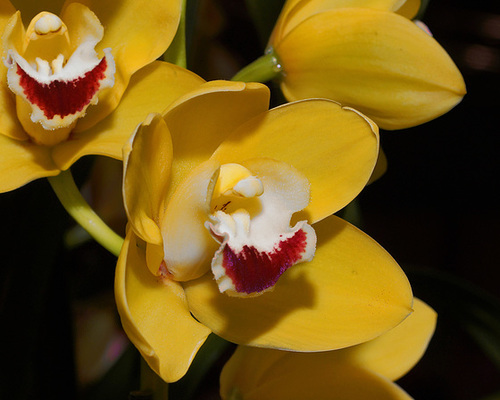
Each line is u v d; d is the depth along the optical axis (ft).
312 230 1.54
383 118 1.61
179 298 1.55
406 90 1.59
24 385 1.72
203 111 1.52
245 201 1.55
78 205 1.55
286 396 1.67
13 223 1.71
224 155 1.54
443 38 2.85
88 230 1.55
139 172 1.47
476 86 2.92
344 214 1.77
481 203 3.24
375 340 1.68
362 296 1.56
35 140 1.56
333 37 1.60
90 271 2.03
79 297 2.03
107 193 2.23
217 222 1.52
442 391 2.99
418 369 3.01
